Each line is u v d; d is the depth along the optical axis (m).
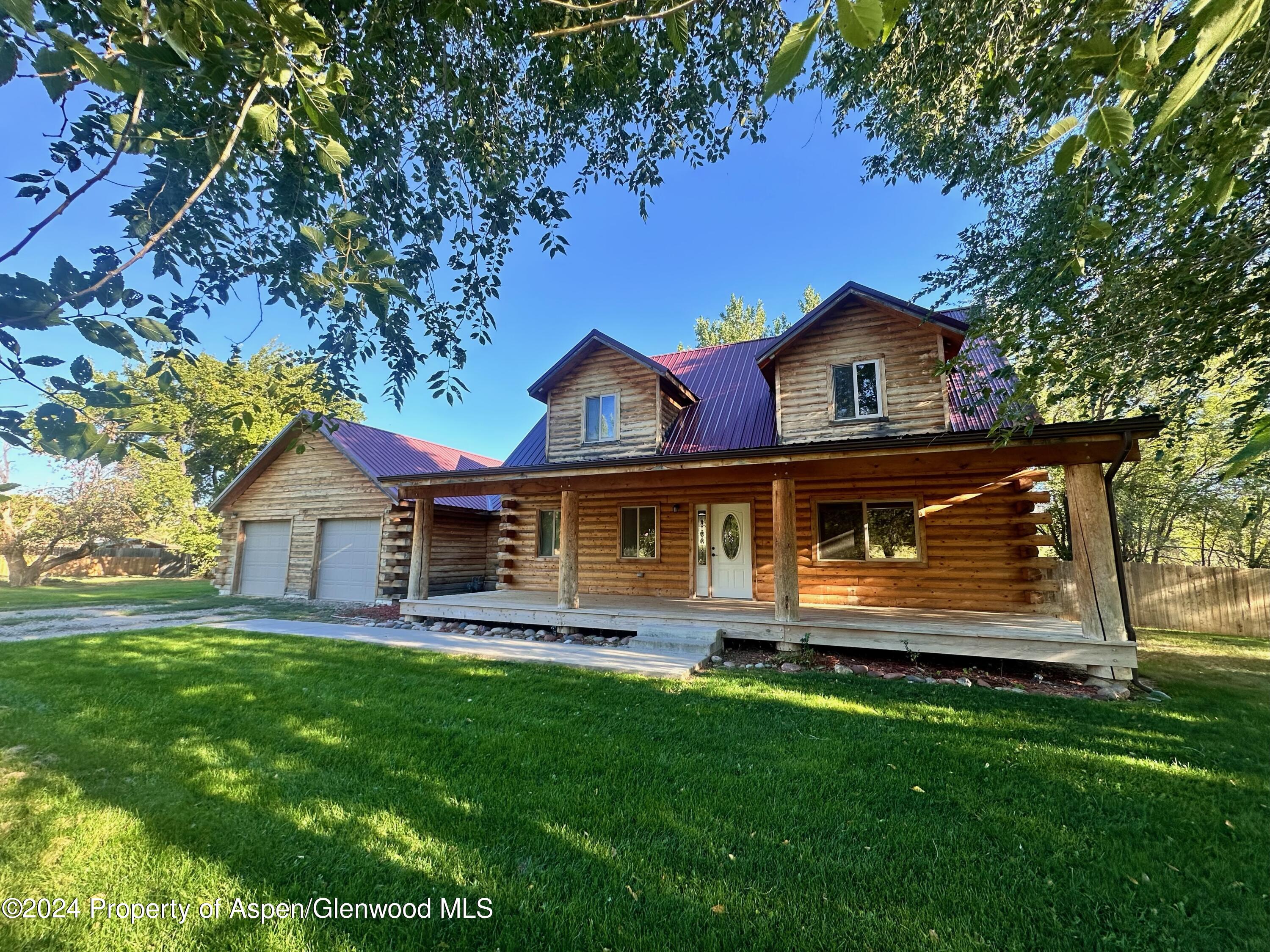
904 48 5.66
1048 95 2.18
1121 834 2.95
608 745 4.09
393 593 13.48
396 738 4.18
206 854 2.69
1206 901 2.43
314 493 15.07
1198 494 12.73
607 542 11.78
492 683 5.84
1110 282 4.33
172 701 4.98
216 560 18.73
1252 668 7.43
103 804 3.12
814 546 9.85
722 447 10.76
